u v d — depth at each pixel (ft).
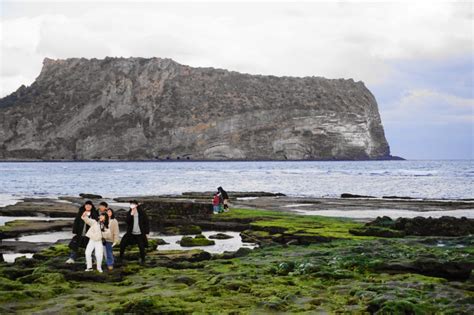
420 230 95.40
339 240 84.48
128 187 305.12
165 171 602.03
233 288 48.14
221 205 138.31
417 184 320.29
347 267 57.47
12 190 278.87
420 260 56.44
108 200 189.67
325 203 178.91
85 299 44.65
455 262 54.95
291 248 77.00
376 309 40.75
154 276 54.54
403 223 97.96
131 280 52.49
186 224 122.21
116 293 46.91
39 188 296.71
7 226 112.88
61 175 490.08
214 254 72.95
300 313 39.88
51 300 44.16
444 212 146.41
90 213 58.18
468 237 79.56
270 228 103.14
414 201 187.93
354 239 85.05
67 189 286.87
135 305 40.68
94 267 58.18
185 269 60.13
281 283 50.42
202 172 565.94
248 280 51.19
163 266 61.82
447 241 77.97
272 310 40.65
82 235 59.11
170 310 40.14
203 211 140.77
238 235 105.19
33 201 189.78
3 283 47.80
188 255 69.05
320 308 41.47
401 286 48.19
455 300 42.70
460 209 156.15
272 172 554.05
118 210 142.20
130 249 74.69
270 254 70.59
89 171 606.55
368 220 119.34
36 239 98.22
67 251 71.51
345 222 111.65
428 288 47.42
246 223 119.55
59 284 49.98
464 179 379.35
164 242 92.94
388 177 419.54
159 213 139.85
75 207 158.40
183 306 41.68
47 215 144.36
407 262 57.06
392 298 42.14
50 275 51.78
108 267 57.16
